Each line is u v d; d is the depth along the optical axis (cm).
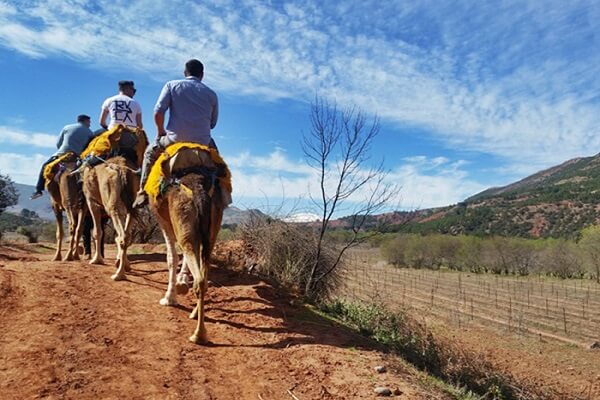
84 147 1106
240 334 716
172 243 788
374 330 983
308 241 1214
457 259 5919
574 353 1931
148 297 820
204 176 689
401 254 6047
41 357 568
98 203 1027
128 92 1054
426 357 927
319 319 877
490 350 1839
